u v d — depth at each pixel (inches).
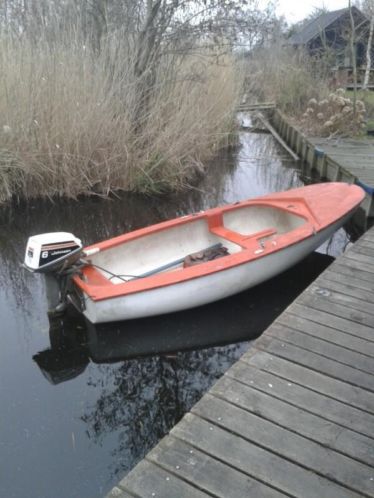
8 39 218.8
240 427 69.2
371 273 118.0
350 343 89.1
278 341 90.0
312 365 82.9
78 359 113.8
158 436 91.9
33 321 128.9
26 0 242.8
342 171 235.8
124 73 230.4
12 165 222.5
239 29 263.7
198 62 278.5
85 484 80.5
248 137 429.4
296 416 71.2
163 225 143.9
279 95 467.5
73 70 222.1
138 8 255.4
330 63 484.4
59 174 231.3
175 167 254.4
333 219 142.7
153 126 244.8
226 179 285.6
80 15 237.9
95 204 232.4
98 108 226.7
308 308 101.7
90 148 230.2
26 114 218.2
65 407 98.5
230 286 126.3
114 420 95.4
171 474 61.7
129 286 113.1
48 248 109.7
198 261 135.0
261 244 131.5
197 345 119.0
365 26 505.0
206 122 288.8
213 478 61.0
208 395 75.8
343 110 343.6
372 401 74.2
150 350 117.2
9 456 85.7
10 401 99.7
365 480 60.8
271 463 63.2
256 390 76.9
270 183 279.0
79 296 117.5
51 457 85.8
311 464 63.0
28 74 216.1
